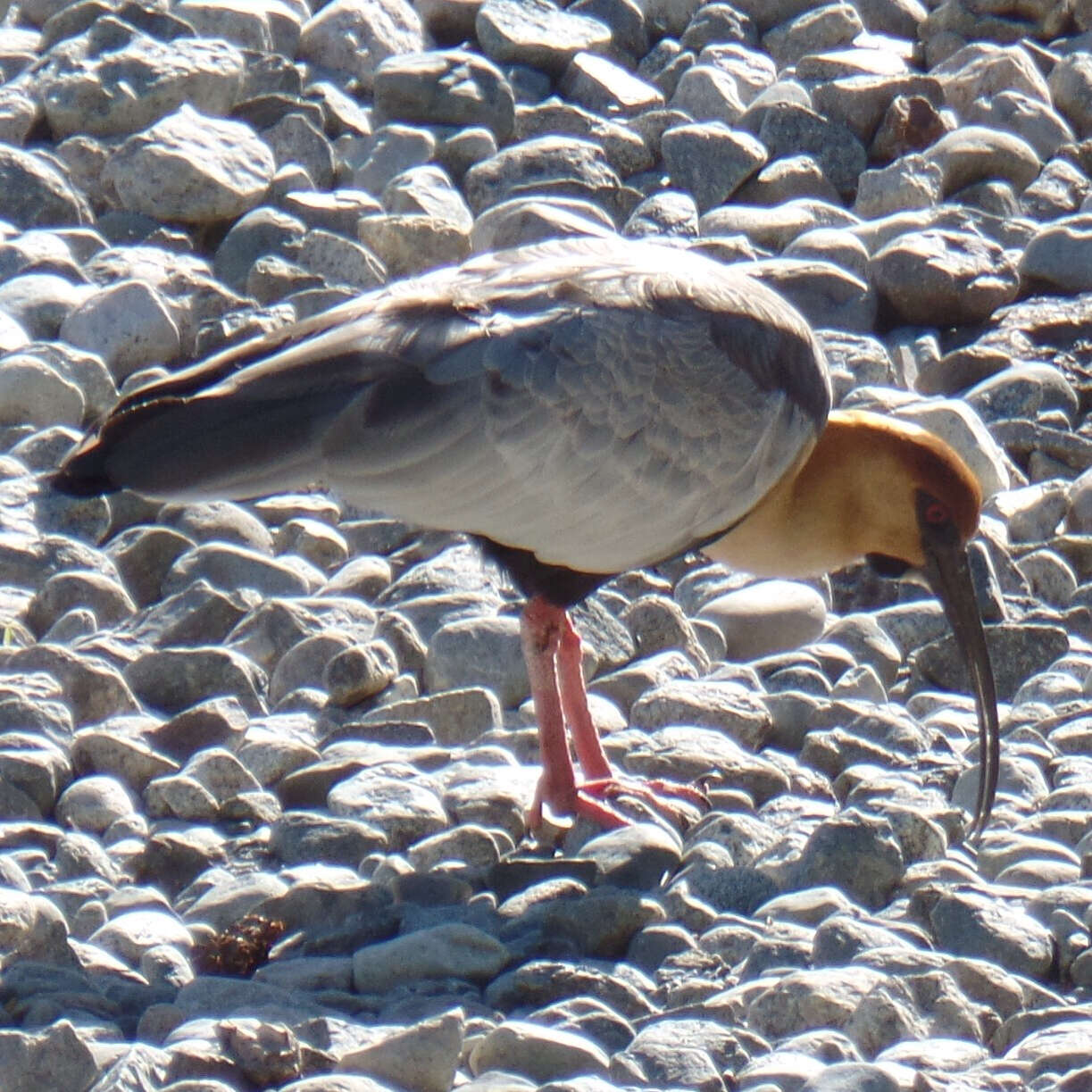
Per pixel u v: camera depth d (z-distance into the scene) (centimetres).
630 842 1054
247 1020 838
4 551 1329
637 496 1080
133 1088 794
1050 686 1238
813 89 1942
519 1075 827
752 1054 865
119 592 1302
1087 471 1467
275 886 1012
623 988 919
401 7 2041
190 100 1844
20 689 1166
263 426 995
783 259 1683
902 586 1371
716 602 1327
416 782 1104
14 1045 812
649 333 1073
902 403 1486
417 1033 825
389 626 1262
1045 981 959
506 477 1041
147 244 1716
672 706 1194
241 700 1212
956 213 1777
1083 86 1994
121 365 1559
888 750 1165
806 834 1061
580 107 1964
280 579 1328
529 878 1040
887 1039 868
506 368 1033
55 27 1975
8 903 934
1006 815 1103
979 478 1438
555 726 1102
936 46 2081
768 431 1112
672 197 1788
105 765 1131
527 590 1115
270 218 1714
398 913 996
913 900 993
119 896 1009
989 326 1673
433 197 1758
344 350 1013
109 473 995
